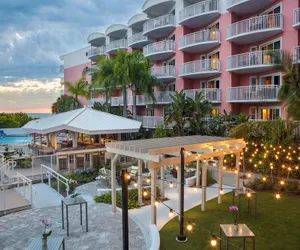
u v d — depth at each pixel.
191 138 10.52
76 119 17.16
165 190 11.72
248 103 20.92
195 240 7.14
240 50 21.50
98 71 25.27
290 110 11.62
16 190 11.80
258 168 13.92
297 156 12.98
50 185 12.41
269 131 14.86
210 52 23.45
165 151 7.72
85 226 8.01
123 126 17.30
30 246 5.51
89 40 38.56
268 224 8.14
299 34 17.14
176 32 25.20
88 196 11.07
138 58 23.59
